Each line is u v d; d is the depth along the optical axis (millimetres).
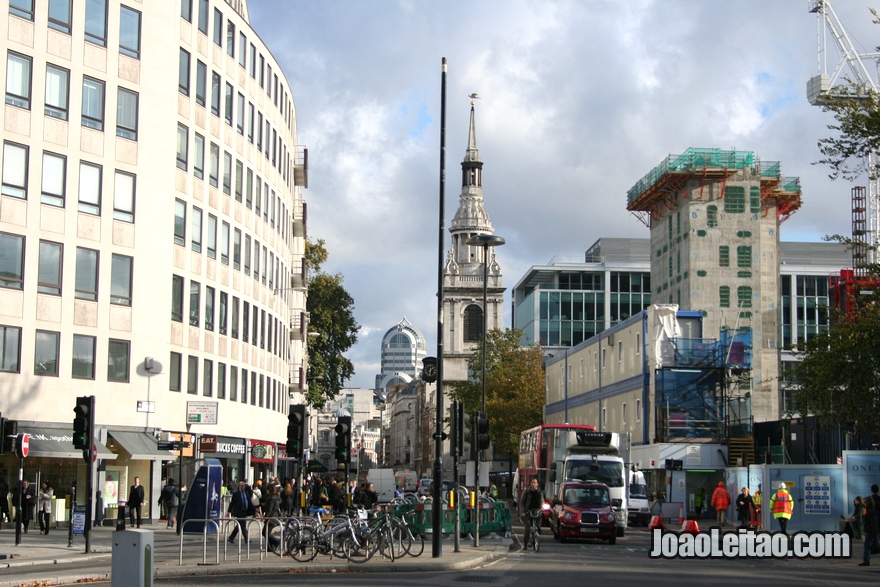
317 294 85125
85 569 24984
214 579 22438
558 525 38312
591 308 136000
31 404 39438
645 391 65938
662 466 60094
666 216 107938
